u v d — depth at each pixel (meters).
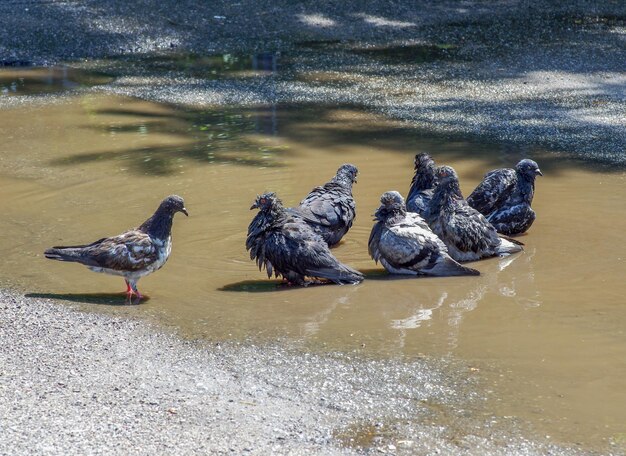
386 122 15.95
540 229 10.97
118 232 10.66
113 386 7.00
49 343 7.78
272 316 8.45
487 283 9.34
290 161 13.68
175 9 23.52
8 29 21.69
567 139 14.69
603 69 19.56
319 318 8.41
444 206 10.01
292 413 6.63
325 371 7.32
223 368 7.38
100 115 16.39
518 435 6.32
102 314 8.44
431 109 16.75
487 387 7.03
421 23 23.78
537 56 20.72
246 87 18.44
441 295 9.02
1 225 10.98
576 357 7.54
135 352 7.65
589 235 10.68
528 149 14.19
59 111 16.61
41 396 6.77
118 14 22.80
